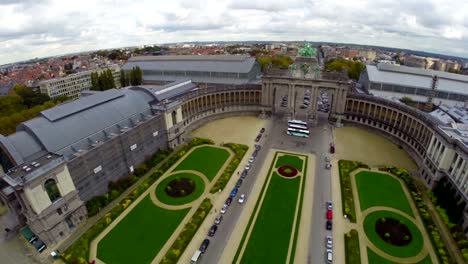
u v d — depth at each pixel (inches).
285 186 3326.8
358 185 3336.6
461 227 2620.6
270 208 2950.3
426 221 2719.0
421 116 3900.1
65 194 2637.8
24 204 2416.3
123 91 4079.7
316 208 2955.2
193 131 5039.4
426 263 2314.2
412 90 5944.9
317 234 2605.8
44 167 2421.3
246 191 3238.2
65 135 2950.3
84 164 2854.3
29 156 2642.7
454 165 2960.1
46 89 7514.8
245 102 5836.6
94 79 6609.3
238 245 2486.5
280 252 2411.4
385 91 6131.9
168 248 2469.2
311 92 5275.6
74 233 2684.5
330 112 5334.6
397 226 2689.5
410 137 4168.3
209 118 5521.7
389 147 4384.8
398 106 4419.3
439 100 5816.9
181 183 3388.3
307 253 2401.6
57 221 2544.3
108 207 3029.0
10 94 6427.2
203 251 2401.6
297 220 2780.5
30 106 6333.7
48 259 2383.1
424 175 3486.7
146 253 2415.1
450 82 5930.1
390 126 4598.9
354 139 4655.5
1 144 2529.5
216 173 3631.9
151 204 3038.9
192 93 5014.8
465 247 2404.0
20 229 2662.4
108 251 2437.3
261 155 4079.7
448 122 3575.3
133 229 2687.0
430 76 6176.2
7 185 2519.7
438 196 3009.4
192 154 4131.4
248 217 2827.3
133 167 3612.2
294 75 5280.5
